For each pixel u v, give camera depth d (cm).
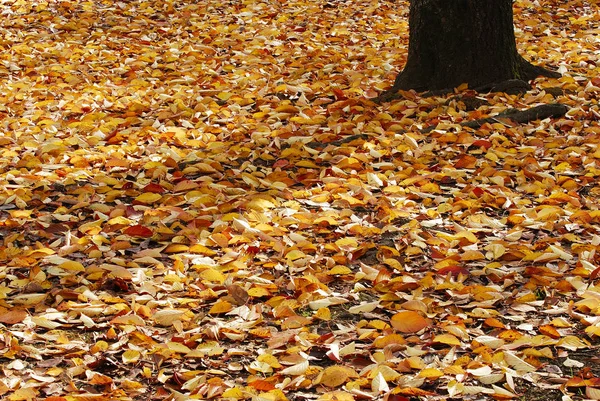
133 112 812
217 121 785
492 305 456
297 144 703
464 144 698
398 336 416
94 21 1166
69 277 488
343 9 1226
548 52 982
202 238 540
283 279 491
